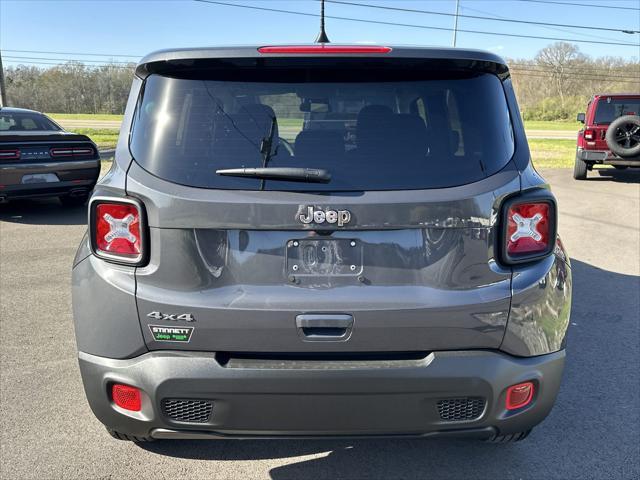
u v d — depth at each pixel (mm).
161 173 2082
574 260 6461
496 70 2254
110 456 2729
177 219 2035
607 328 4375
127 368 2119
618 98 12586
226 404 2068
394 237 2053
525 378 2146
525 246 2131
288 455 2760
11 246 6895
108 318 2121
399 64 2174
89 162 8555
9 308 4754
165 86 2203
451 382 2055
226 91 2170
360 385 2031
